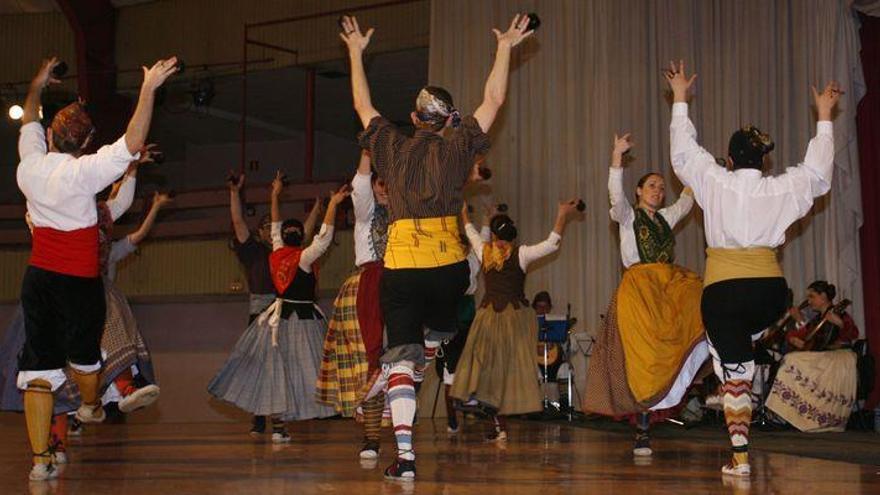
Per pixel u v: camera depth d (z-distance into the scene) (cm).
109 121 1276
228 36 1248
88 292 377
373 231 452
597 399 472
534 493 319
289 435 624
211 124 1540
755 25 831
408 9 1147
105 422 952
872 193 762
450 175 355
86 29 1252
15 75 1288
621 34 899
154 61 1278
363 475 377
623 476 375
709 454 481
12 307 1115
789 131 809
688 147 402
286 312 556
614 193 470
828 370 684
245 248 653
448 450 500
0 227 1294
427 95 361
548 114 934
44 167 369
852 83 766
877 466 431
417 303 358
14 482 360
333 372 473
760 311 388
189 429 731
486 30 973
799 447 554
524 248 567
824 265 784
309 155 1220
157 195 532
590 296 898
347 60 1191
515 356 561
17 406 445
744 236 385
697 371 460
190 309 1080
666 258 473
